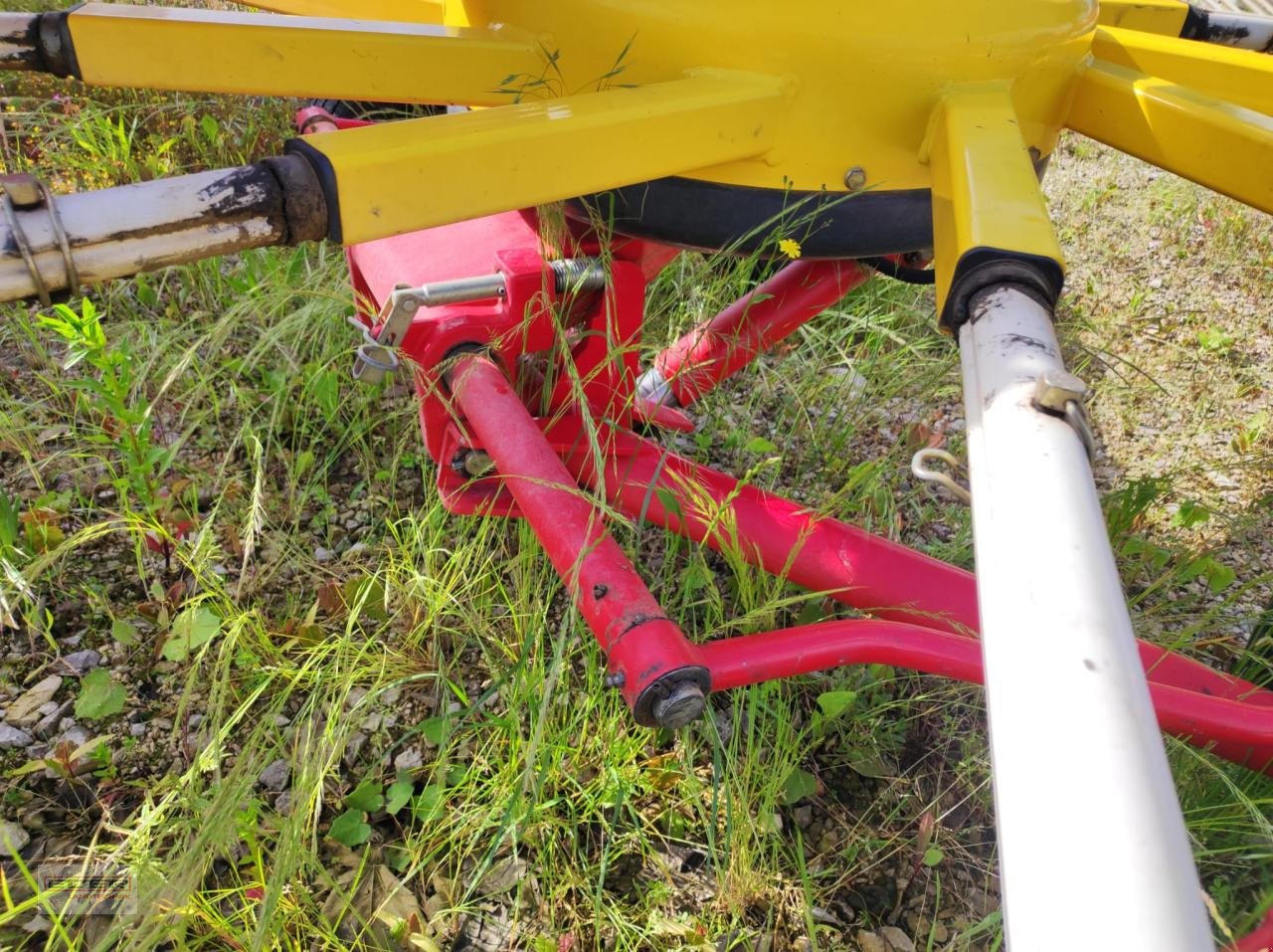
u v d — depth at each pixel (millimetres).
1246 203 667
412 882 737
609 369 862
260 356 1080
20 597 855
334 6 867
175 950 632
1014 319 480
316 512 1032
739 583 891
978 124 635
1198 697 723
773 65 659
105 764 771
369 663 853
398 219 537
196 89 649
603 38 676
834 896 761
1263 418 1345
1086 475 398
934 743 881
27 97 1505
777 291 1034
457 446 850
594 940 710
